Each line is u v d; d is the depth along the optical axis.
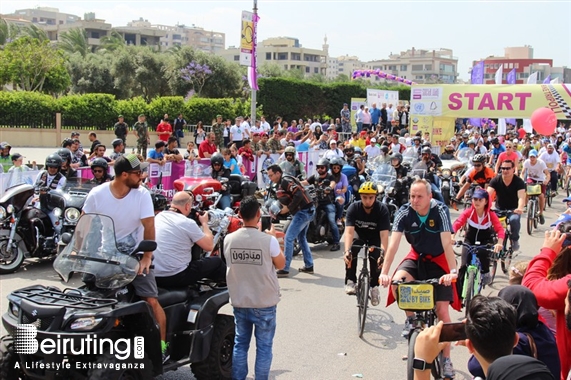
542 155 19.69
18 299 4.81
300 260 11.81
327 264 11.51
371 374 6.39
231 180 12.38
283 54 152.12
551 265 4.27
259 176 18.42
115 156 13.87
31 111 33.28
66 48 73.69
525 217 17.31
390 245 6.11
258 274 5.30
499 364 2.56
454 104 28.28
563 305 3.91
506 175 10.37
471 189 15.11
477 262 8.29
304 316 8.32
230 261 5.37
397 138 20.45
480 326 2.86
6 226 9.82
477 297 3.03
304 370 6.44
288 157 12.90
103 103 35.44
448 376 5.75
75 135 15.00
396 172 14.92
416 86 28.91
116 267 4.97
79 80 56.81
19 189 9.88
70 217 9.84
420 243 6.09
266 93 43.25
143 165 13.40
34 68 45.47
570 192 23.41
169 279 5.68
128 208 5.28
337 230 12.73
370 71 42.12
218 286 6.13
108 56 61.12
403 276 5.98
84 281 5.05
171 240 5.71
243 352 5.43
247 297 5.31
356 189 15.08
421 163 16.73
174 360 5.57
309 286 9.91
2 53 45.44
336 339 7.45
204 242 5.83
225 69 54.88
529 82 36.22
